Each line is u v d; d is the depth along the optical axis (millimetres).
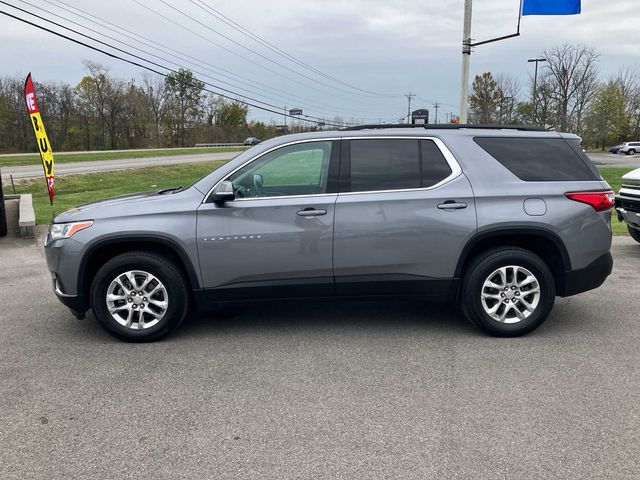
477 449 2947
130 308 4582
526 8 15188
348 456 2896
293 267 4547
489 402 3488
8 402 3551
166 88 87250
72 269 4516
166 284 4547
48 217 12969
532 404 3453
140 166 33844
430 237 4523
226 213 4492
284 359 4246
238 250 4500
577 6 14797
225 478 2715
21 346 4578
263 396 3613
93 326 5102
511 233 4543
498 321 4641
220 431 3170
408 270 4586
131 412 3406
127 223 4480
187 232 4473
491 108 70500
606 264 4742
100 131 81312
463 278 4645
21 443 3053
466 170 4617
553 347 4449
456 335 4758
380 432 3137
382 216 4508
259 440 3066
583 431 3121
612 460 2832
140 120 85750
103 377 3936
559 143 4797
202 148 76000
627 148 62125
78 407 3479
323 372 3990
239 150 66938
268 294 4617
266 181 4617
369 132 4688
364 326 5020
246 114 101875
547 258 4789
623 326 4957
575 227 4590
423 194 4531
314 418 3311
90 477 2730
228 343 4609
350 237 4508
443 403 3484
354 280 4598
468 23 17547
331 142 4648
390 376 3908
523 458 2857
